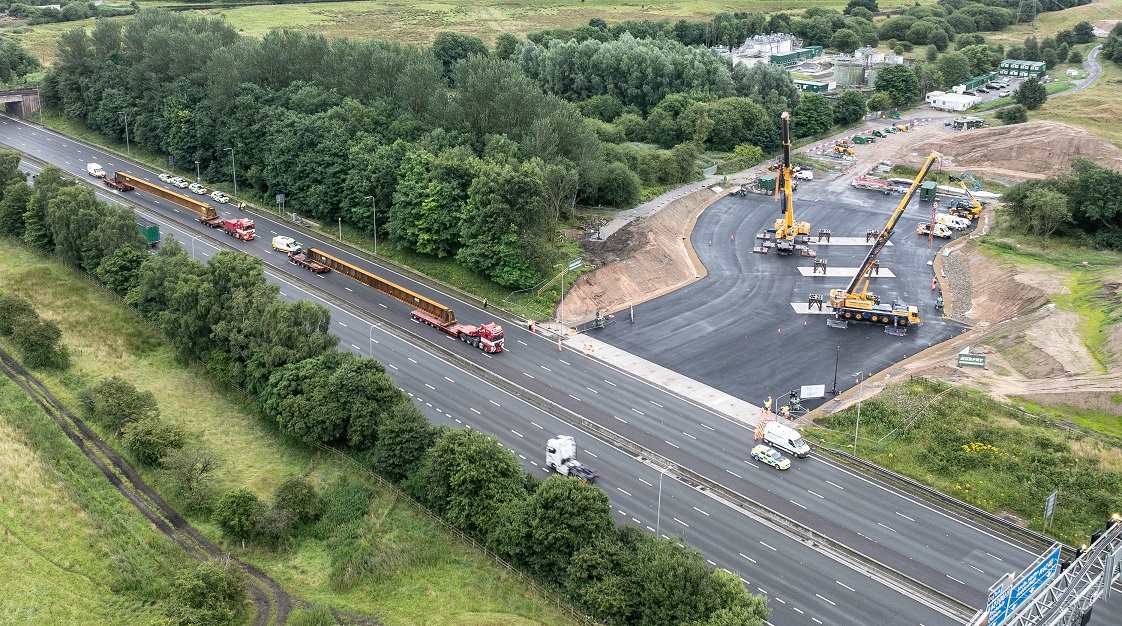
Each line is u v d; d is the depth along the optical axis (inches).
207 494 4719.5
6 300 6289.4
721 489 4933.6
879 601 4146.2
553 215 7603.4
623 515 4687.5
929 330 6899.6
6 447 4886.8
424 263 7746.1
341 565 4315.9
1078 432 5290.4
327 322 5625.0
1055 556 3523.6
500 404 5728.3
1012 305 7199.8
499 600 4099.4
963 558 4431.6
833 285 7667.3
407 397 5147.6
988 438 5231.3
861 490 4955.7
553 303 7037.4
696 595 3686.0
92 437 5255.9
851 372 6186.0
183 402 5684.1
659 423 5556.1
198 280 6003.9
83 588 4052.7
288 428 5103.3
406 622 3964.1
